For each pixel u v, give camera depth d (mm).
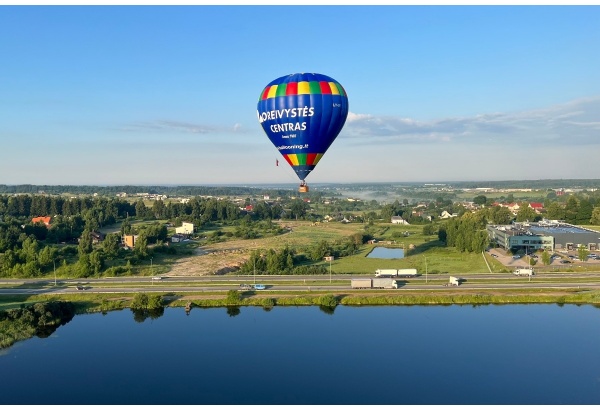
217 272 116875
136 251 135625
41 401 50969
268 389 53594
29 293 91438
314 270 112312
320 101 67500
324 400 50844
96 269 109562
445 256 137500
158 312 83062
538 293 89000
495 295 87812
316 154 71875
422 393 52406
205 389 53625
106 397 51875
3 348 66062
